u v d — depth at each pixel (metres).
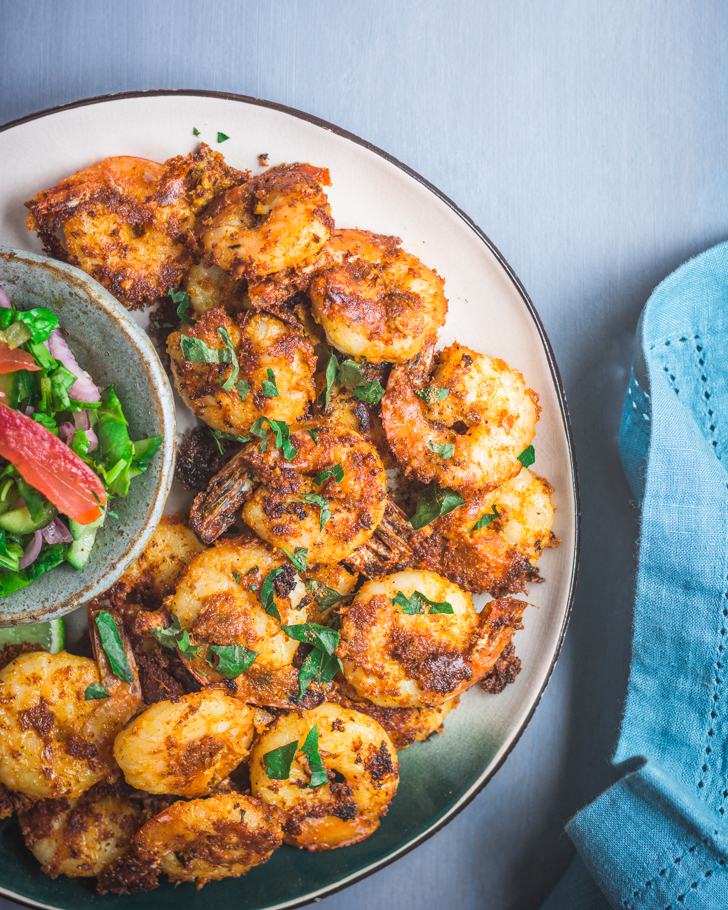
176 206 0.37
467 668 0.38
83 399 0.36
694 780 0.39
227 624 0.36
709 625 0.39
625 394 0.42
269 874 0.39
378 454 0.39
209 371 0.37
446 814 0.39
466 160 0.42
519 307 0.40
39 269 0.35
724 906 0.38
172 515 0.39
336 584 0.39
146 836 0.37
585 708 0.42
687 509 0.39
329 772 0.38
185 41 0.41
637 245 0.43
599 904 0.40
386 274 0.37
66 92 0.41
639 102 0.43
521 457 0.39
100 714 0.37
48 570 0.36
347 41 0.42
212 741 0.36
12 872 0.38
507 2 0.42
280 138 0.38
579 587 0.42
